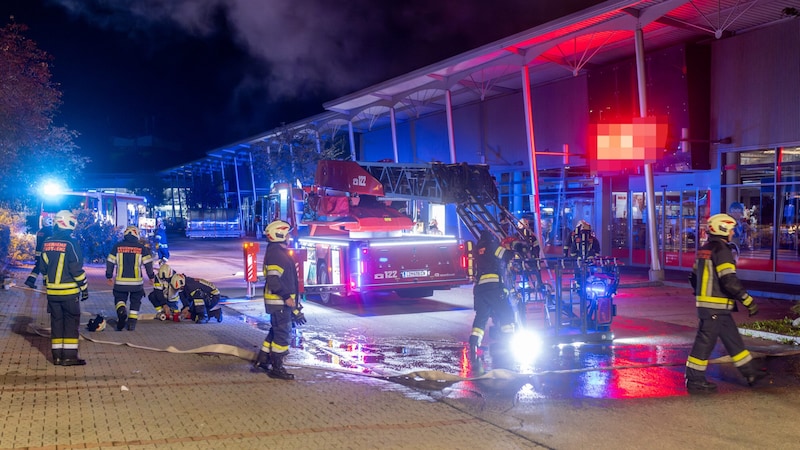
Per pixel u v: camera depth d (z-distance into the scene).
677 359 8.64
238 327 11.16
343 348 9.59
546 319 9.88
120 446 4.77
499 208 11.66
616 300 14.97
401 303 14.55
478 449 5.02
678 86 19.73
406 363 8.55
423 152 33.56
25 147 20.61
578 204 24.78
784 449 5.10
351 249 13.12
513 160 27.41
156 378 7.10
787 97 17.70
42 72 19.83
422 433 5.39
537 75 24.48
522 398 6.64
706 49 19.83
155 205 77.81
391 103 28.45
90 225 25.00
